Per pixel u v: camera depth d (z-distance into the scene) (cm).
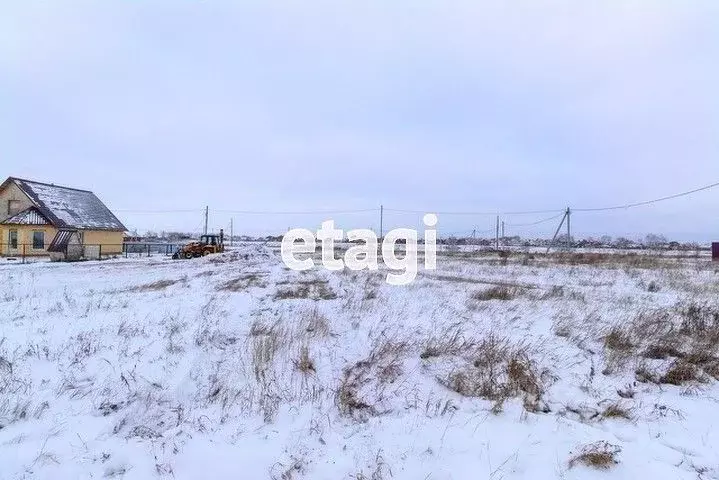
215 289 1553
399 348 725
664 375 632
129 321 979
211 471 413
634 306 1156
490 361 652
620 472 400
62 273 2484
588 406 535
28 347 776
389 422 505
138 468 420
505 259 3203
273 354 711
